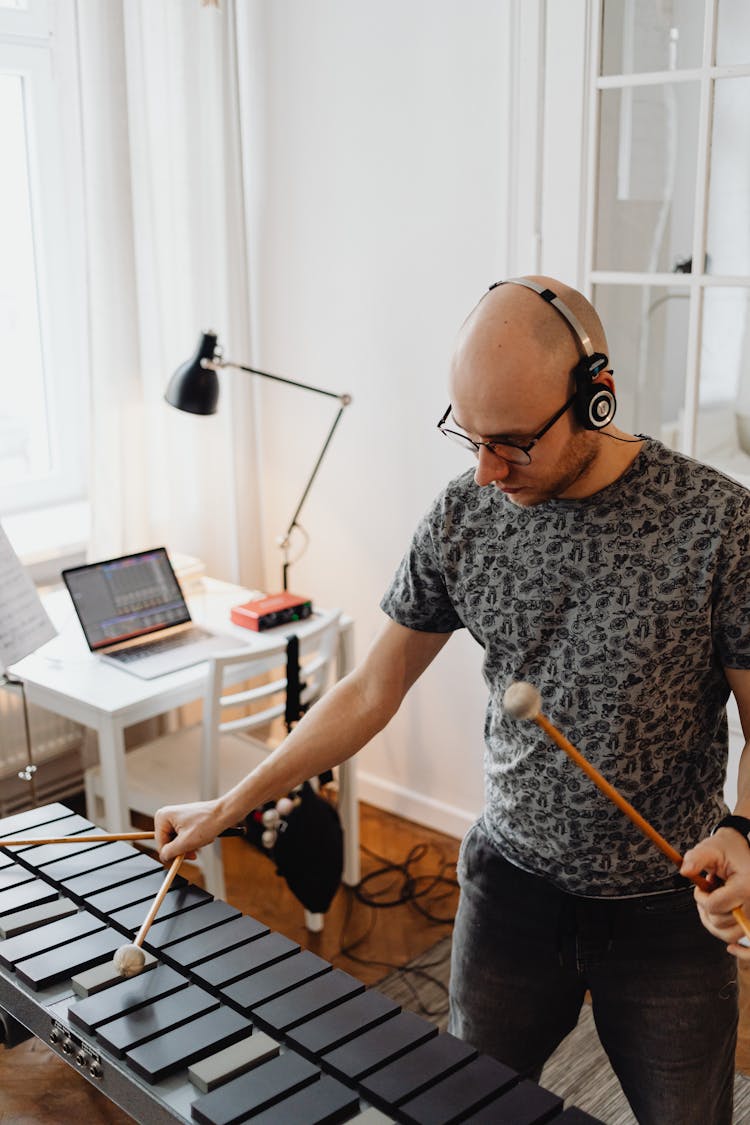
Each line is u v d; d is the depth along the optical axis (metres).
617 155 2.64
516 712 1.23
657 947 1.55
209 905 1.52
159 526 3.42
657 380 2.69
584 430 1.39
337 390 3.33
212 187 3.27
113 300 3.13
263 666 2.84
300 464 3.49
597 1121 1.16
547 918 1.60
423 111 2.96
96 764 3.28
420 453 3.20
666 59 2.52
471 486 1.57
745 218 2.48
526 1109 1.18
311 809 2.73
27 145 3.39
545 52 2.68
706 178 2.50
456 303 3.02
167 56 3.15
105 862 1.62
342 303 3.26
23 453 3.62
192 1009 1.31
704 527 1.42
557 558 1.49
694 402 2.62
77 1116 1.42
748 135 2.44
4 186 3.40
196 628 2.97
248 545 3.51
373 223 3.13
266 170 3.33
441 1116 1.17
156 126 3.19
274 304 3.42
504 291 1.38
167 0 3.11
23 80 3.33
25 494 3.57
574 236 2.74
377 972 2.76
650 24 2.53
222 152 3.22
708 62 2.45
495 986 1.66
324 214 3.23
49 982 1.37
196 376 2.92
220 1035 1.27
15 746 3.29
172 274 3.30
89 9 2.95
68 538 3.38
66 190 3.30
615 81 2.59
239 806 1.58
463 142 2.90
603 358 1.37
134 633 2.89
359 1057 1.25
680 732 1.50
